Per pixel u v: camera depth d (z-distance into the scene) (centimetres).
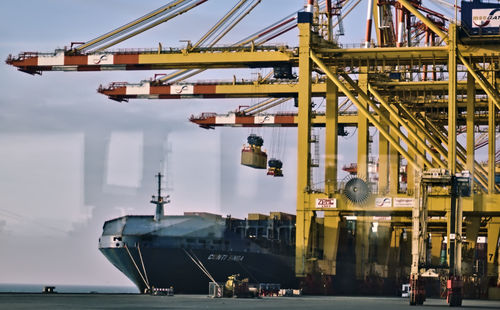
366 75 9481
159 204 7888
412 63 8288
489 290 8662
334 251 8231
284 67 8981
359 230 9050
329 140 8662
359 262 8950
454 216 5962
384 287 9262
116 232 7669
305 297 7469
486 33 7819
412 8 8025
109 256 7712
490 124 8281
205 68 9388
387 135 8362
